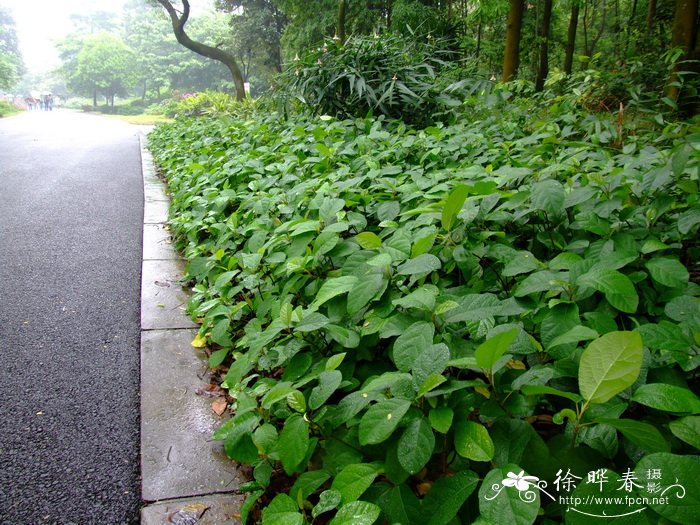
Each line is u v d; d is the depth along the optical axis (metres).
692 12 6.58
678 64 5.25
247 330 2.13
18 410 2.02
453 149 3.62
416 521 1.12
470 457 1.08
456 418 1.17
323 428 1.43
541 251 2.13
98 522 1.50
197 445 1.77
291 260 2.08
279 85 7.38
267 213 3.00
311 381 1.68
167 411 1.97
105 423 1.95
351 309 1.66
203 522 1.45
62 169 8.00
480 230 2.16
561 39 15.08
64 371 2.30
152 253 3.91
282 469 1.60
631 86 5.01
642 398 1.05
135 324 2.77
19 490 1.62
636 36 10.37
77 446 1.82
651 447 0.99
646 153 2.67
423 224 2.18
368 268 1.81
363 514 1.08
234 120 9.00
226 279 2.28
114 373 2.29
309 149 4.35
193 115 17.28
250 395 1.71
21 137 13.00
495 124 4.75
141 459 1.71
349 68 6.04
